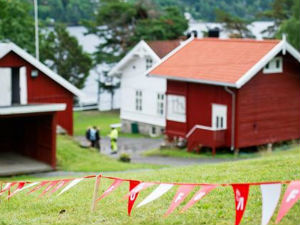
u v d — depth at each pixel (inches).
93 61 2952.8
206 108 1472.7
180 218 480.1
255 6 4581.7
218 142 1412.4
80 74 2785.4
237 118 1403.8
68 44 2642.7
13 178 1017.5
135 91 1953.7
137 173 805.2
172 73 1539.1
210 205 511.5
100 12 2854.3
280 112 1483.8
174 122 1560.0
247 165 753.0
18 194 663.1
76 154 1200.8
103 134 1977.1
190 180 647.1
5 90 1326.3
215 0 4608.8
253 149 1461.6
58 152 1185.4
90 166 1121.4
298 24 2687.0
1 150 1283.2
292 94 1507.1
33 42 2390.5
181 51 1626.5
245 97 1413.6
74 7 4330.7
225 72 1427.2
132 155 1462.8
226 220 465.1
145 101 1920.5
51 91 1523.1
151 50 1850.4
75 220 503.5
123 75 1987.0
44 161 1139.3
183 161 1323.8
